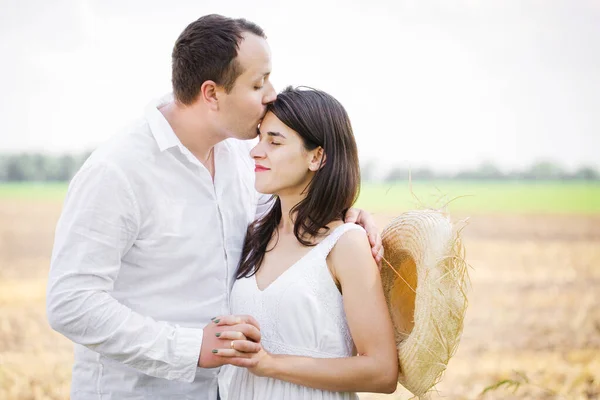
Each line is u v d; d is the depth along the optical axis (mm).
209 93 2463
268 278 2504
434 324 2277
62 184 35688
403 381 2439
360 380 2307
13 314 7875
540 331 7074
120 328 2328
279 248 2545
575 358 5926
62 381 5164
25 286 9742
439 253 2285
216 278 2607
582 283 10219
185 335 2346
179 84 2520
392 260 2561
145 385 2568
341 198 2465
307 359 2320
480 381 5227
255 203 2863
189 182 2549
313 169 2467
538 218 22375
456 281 2275
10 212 21875
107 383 2572
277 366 2309
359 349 2354
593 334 6895
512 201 28172
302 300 2375
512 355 6086
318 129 2430
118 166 2400
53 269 2357
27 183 35969
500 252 13875
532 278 10742
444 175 36531
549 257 13141
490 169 37781
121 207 2387
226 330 2311
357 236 2387
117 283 2521
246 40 2443
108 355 2371
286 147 2447
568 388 4938
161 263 2523
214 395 2707
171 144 2488
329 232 2471
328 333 2379
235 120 2492
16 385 5008
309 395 2355
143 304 2523
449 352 2299
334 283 2410
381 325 2332
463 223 2303
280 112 2455
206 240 2580
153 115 2533
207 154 2662
